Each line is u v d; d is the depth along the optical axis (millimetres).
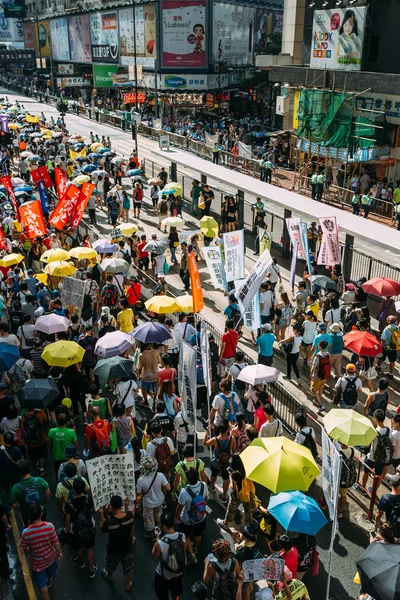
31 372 13156
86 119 69438
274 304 17125
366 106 34594
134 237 22406
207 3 60531
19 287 16703
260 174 39469
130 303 17359
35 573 8312
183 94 59906
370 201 31688
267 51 65062
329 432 9930
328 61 37625
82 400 12680
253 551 7789
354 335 13586
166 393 11742
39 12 104688
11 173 37562
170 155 31438
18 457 9922
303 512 7816
